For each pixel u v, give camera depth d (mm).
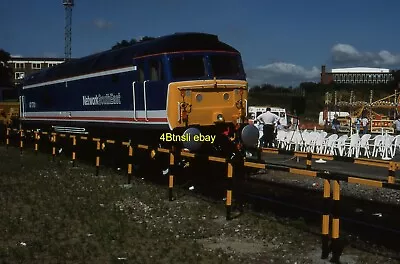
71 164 18703
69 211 10766
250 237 8844
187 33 14133
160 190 13211
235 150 13609
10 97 31047
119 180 14844
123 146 16688
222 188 13344
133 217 10312
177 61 13531
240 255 7820
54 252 7930
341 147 22641
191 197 12383
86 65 18719
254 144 13258
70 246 8250
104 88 16984
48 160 20078
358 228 9398
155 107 13883
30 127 26500
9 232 9148
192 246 8234
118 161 16922
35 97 24766
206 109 13625
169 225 9695
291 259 7609
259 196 12352
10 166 18172
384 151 21328
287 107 68125
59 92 21500
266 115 21266
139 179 14922
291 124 37969
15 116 30109
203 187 13602
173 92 13344
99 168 17141
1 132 29688
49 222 9891
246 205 11375
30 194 12914
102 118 17266
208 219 10148
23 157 21438
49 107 22781
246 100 14242
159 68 13695
